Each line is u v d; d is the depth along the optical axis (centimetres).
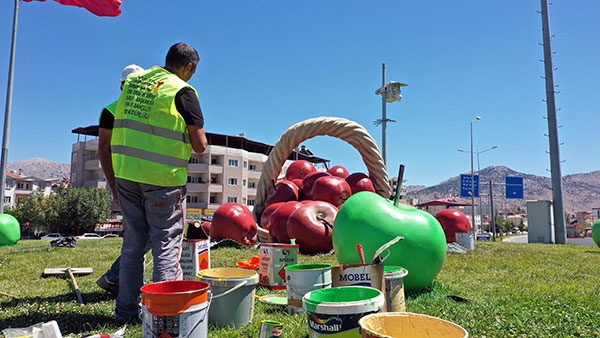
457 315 407
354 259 536
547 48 2775
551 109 2744
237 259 848
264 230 1216
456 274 733
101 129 414
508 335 350
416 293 534
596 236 2066
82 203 4947
